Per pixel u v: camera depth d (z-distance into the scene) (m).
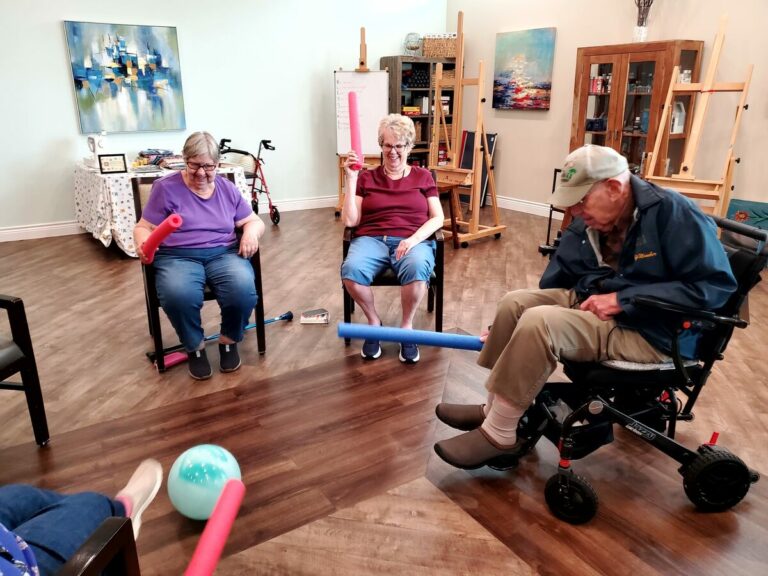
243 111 5.85
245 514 1.71
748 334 3.06
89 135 5.09
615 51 4.71
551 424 1.75
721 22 3.93
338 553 1.57
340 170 5.96
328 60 6.22
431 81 6.62
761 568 1.52
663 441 1.71
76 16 4.85
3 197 4.91
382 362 2.70
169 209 2.55
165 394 2.41
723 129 4.53
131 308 3.40
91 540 0.88
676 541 1.61
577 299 1.88
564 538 1.62
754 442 2.07
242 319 2.55
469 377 2.55
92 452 2.01
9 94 4.75
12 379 2.50
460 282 3.90
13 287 3.78
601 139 5.11
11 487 1.18
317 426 2.18
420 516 1.71
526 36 5.94
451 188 4.68
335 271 4.12
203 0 5.38
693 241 1.55
